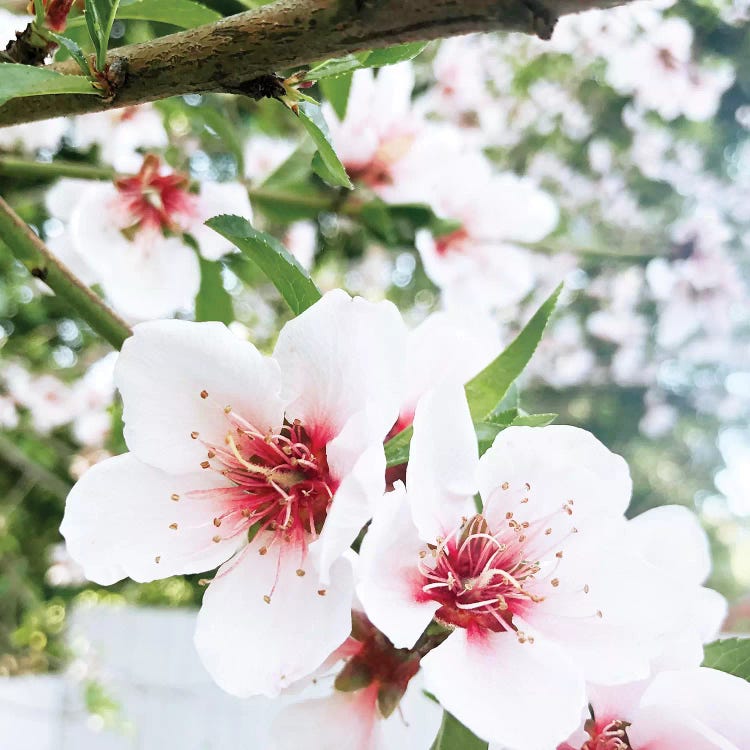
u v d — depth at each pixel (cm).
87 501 10
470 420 9
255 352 10
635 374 63
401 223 20
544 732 8
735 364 63
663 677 10
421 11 7
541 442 10
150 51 9
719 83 41
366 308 9
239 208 17
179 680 55
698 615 10
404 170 20
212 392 10
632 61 40
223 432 10
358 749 10
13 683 52
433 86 36
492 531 10
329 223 37
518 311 56
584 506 10
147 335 10
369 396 9
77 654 54
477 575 10
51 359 46
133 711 54
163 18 13
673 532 11
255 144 25
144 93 9
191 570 10
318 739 10
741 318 55
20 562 48
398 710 11
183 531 10
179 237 17
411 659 10
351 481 8
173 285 17
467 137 37
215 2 17
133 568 10
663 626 9
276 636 9
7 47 11
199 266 17
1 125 10
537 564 10
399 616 9
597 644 9
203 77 9
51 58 12
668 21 40
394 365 9
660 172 59
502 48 46
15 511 51
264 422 10
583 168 57
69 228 17
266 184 20
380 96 19
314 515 10
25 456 35
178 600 61
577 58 47
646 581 9
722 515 83
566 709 9
